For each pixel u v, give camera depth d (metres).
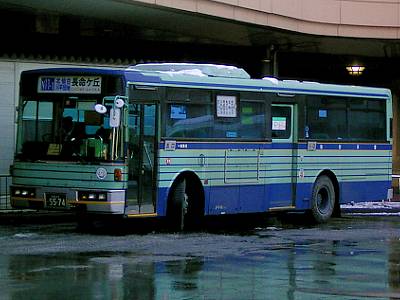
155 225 25.02
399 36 40.28
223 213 24.55
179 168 23.33
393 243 21.80
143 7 29.89
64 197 22.09
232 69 25.34
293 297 13.92
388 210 33.16
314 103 27.44
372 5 39.88
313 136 27.41
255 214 29.38
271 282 15.35
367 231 25.00
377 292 14.45
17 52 31.41
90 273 15.92
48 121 22.62
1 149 30.86
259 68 41.88
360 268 17.20
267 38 38.81
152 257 18.23
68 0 28.25
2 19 31.16
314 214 27.52
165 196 23.06
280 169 26.34
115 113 21.47
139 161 22.39
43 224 24.81
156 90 22.67
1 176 29.42
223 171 24.53
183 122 23.44
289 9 36.53
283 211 26.58
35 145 22.72
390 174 30.34
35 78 22.91
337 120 28.30
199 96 23.86
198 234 23.16
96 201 21.64
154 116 22.75
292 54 45.09
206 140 24.02
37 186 22.52
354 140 28.89
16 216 26.86
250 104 25.36
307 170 27.20
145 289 14.39
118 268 16.58
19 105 23.20
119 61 35.50
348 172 28.72
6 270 16.12
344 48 42.94
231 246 20.62
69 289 14.25
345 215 31.00
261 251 19.77
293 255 19.11
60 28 32.59
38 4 28.97
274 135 26.20
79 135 22.14
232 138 24.78
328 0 38.75
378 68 48.50
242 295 14.03
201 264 17.39
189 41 38.41
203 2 31.64
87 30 33.75
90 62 34.06
